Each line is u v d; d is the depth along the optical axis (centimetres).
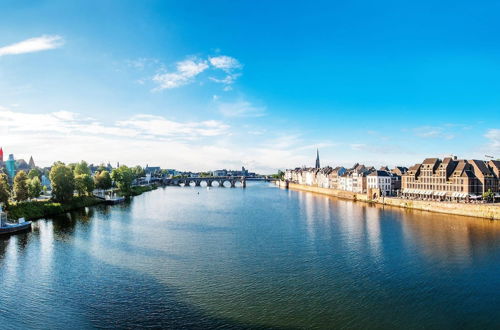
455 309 5259
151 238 9769
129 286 6106
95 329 4672
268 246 8825
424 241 9131
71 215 14100
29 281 6344
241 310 5203
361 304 5412
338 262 7456
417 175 18600
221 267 7144
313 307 5300
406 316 5044
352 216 13712
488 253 7938
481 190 15200
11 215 11794
